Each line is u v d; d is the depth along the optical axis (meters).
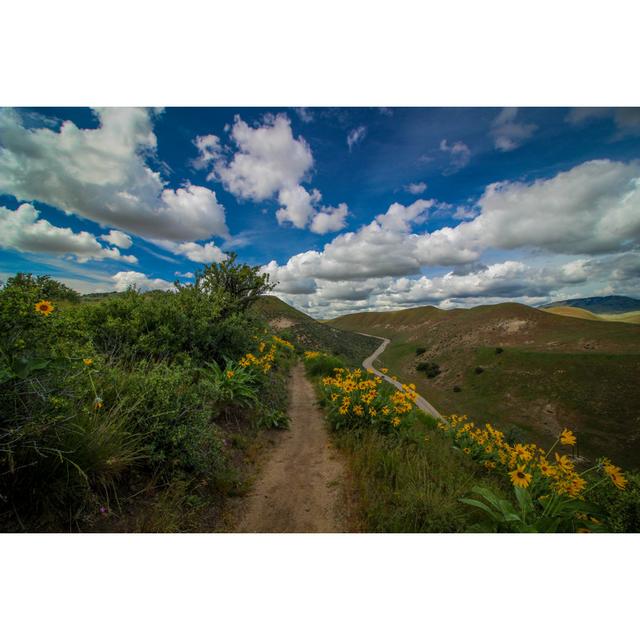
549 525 3.08
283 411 8.12
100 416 2.92
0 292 2.18
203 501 3.40
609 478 3.25
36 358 2.23
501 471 5.97
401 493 3.68
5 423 2.13
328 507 3.79
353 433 6.12
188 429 3.54
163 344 6.26
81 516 2.46
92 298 6.81
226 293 9.56
